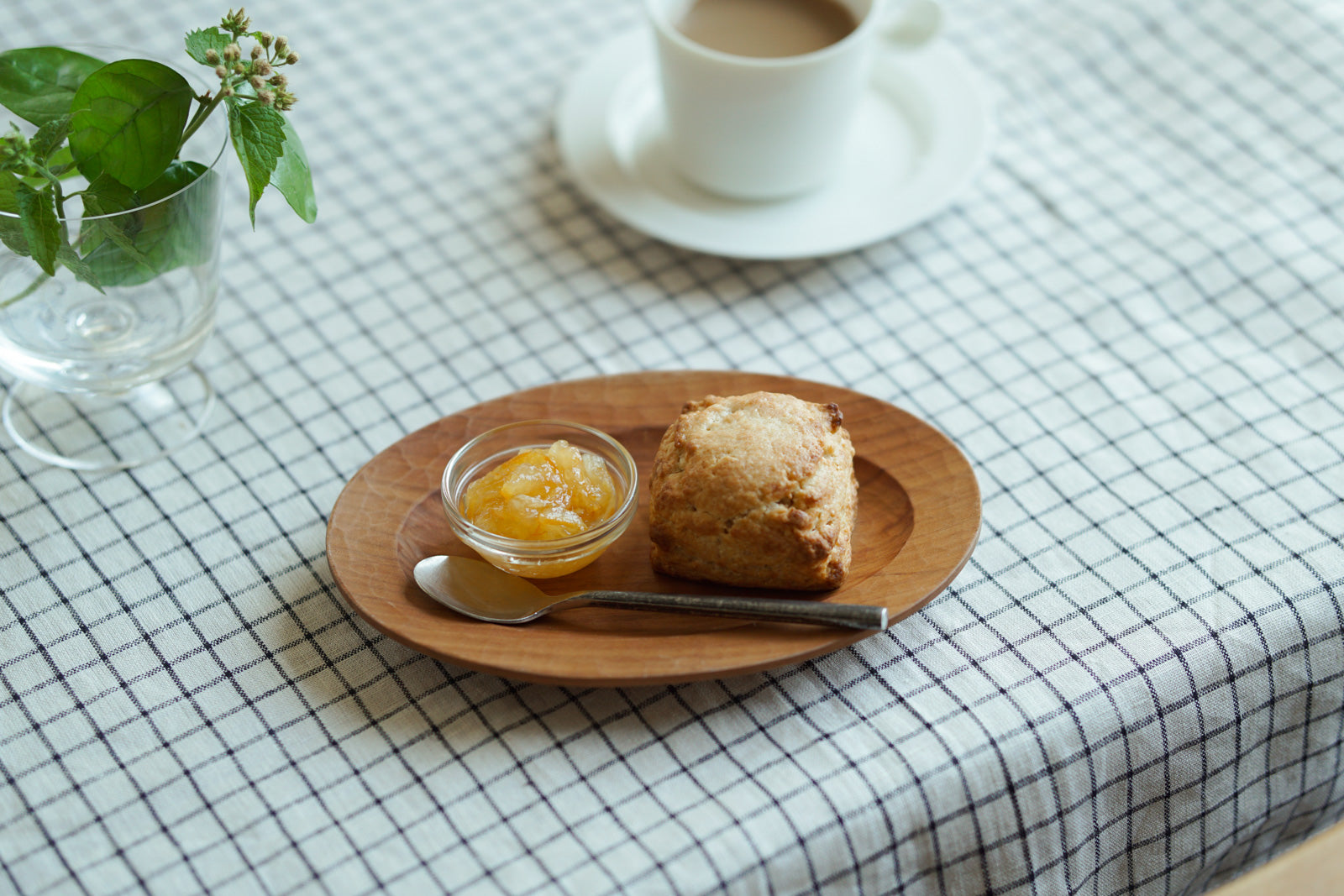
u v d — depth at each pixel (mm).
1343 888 605
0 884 569
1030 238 765
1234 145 801
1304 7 862
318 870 569
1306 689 624
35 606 633
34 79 632
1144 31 862
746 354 718
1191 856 629
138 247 617
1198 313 726
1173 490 658
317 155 811
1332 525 641
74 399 697
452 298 743
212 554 647
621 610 610
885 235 739
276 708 604
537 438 641
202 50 605
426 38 878
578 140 787
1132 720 600
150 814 582
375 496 633
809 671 609
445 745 594
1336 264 739
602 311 738
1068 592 627
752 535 600
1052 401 694
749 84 716
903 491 634
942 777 583
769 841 569
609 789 583
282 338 725
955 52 835
